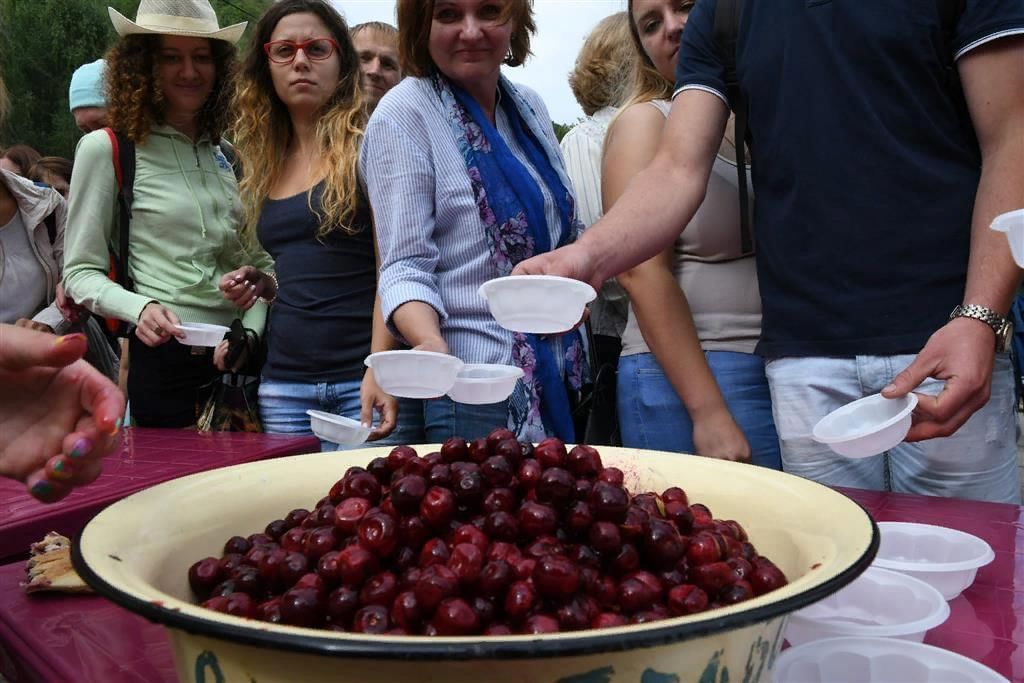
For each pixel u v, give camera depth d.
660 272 2.14
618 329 2.86
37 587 1.11
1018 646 0.91
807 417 1.86
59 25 20.45
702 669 0.58
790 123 1.80
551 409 2.16
